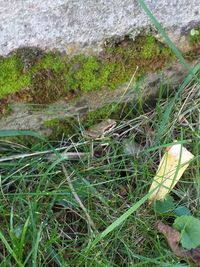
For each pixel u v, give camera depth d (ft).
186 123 1.21
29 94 1.07
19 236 1.06
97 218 1.11
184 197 1.15
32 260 1.03
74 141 1.20
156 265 1.06
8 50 1.03
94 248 1.06
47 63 1.06
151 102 1.23
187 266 1.04
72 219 1.13
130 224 1.11
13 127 1.14
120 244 1.10
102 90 1.13
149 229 1.10
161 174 1.13
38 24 1.02
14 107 1.09
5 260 1.02
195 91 1.21
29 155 1.15
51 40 1.04
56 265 1.07
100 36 1.06
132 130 1.21
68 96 1.10
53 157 1.16
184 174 1.17
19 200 1.11
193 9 1.09
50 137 1.19
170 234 1.09
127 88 1.15
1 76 1.04
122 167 1.18
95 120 1.19
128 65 1.11
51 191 1.12
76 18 1.03
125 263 1.09
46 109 1.11
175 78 1.20
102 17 1.04
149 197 1.12
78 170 1.15
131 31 1.08
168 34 1.12
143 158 1.18
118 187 1.16
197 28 1.13
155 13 1.08
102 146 1.19
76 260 1.05
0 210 1.08
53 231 1.08
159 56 1.13
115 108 1.19
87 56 1.08
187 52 1.15
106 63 1.10
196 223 1.07
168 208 1.12
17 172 1.14
